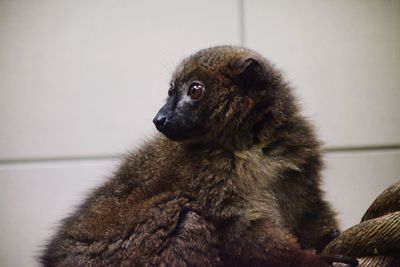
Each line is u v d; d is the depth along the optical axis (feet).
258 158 2.76
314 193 2.80
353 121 3.75
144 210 2.78
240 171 2.73
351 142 3.75
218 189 2.71
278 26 3.75
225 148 2.79
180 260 2.69
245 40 3.74
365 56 3.76
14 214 3.73
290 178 2.76
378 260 2.41
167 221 2.73
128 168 2.95
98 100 3.76
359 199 3.75
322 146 2.85
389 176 3.76
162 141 2.95
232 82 2.82
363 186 3.76
